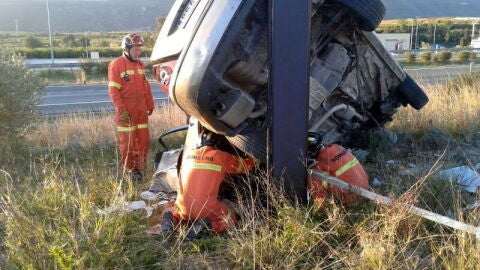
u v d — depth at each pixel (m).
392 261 3.02
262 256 3.30
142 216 4.26
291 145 3.79
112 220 3.68
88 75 32.38
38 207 3.95
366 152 5.82
